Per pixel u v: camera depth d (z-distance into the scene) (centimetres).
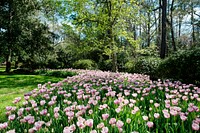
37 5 1909
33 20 1923
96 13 1184
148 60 1209
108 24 1131
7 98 689
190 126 276
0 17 1778
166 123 281
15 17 1827
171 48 2545
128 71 1489
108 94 406
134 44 1233
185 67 723
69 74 1603
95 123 292
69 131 239
